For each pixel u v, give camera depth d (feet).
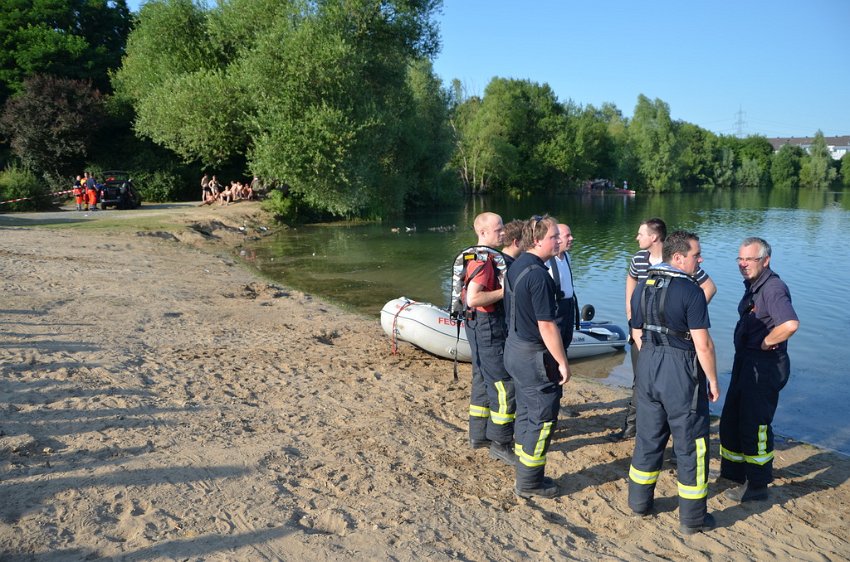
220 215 81.20
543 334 14.11
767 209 140.67
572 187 230.27
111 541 11.12
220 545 11.34
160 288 37.91
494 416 16.90
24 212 80.02
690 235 13.71
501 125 201.16
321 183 82.99
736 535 13.97
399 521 13.01
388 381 23.71
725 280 50.62
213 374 22.13
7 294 30.86
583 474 16.66
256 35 85.61
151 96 93.91
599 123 247.50
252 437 16.70
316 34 81.56
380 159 102.63
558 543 13.00
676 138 244.01
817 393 24.82
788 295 14.60
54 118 108.58
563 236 17.67
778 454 18.78
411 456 16.79
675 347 13.46
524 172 212.43
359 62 84.53
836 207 146.72
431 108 130.82
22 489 12.42
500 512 14.14
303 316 34.60
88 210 84.43
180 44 95.96
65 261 43.24
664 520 14.46
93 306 30.71
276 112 82.43
